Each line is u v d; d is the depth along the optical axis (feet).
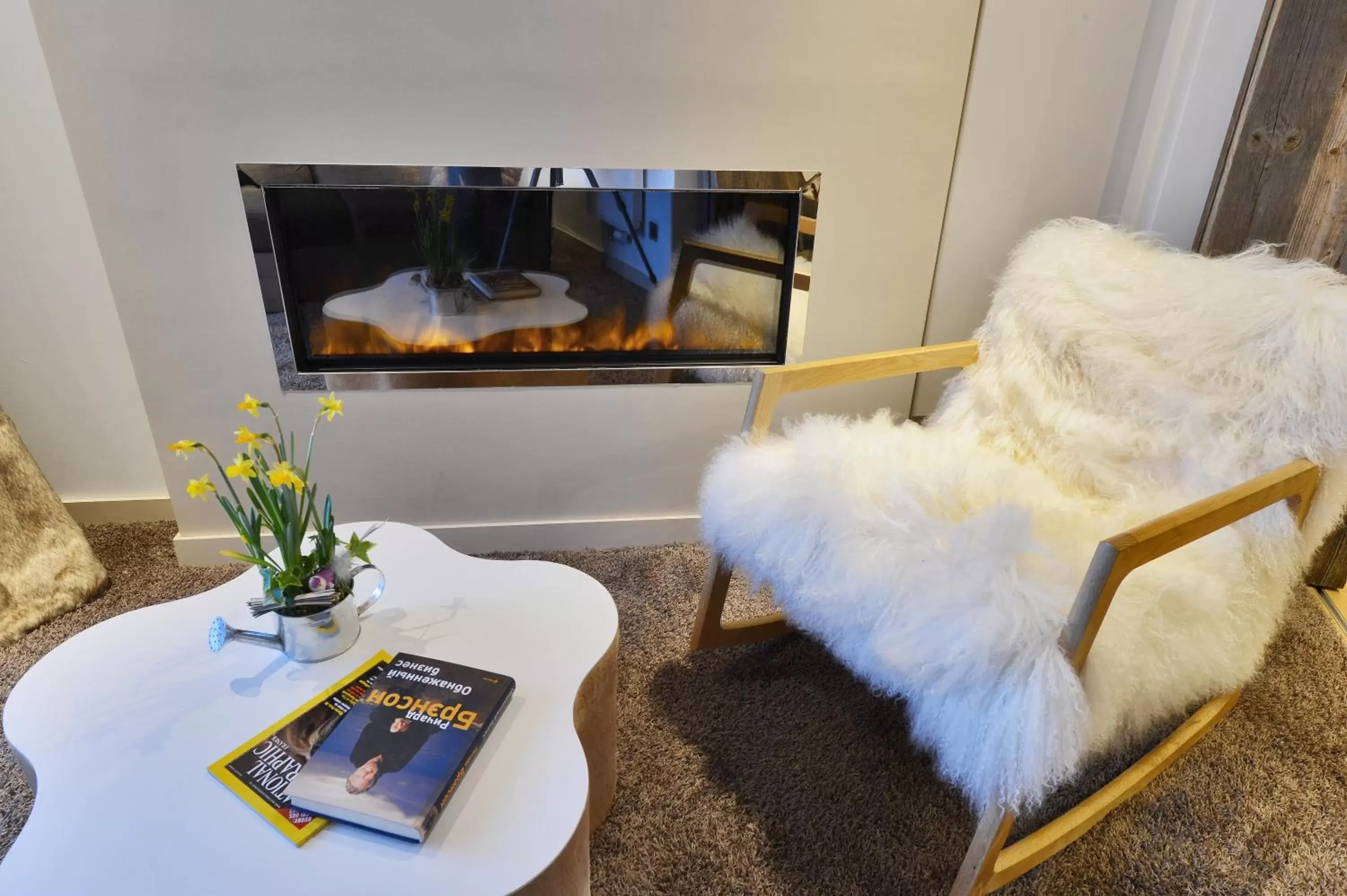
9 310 5.45
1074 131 5.30
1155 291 4.19
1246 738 4.37
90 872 2.42
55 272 5.39
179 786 2.71
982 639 2.88
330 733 2.89
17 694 3.08
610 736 3.68
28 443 5.89
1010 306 4.69
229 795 2.68
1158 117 5.21
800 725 4.43
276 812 2.62
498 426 5.57
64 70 4.30
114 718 2.98
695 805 3.93
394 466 5.60
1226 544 3.56
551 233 5.22
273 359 5.17
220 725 2.97
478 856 2.50
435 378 5.33
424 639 3.41
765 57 4.75
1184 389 4.00
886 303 5.57
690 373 5.56
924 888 3.56
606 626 3.52
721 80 4.77
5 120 4.93
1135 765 3.94
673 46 4.66
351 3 4.35
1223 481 3.78
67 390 5.76
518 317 5.48
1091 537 3.65
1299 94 4.61
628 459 5.82
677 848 3.71
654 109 4.79
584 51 4.61
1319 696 4.66
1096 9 4.95
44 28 4.20
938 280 5.64
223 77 4.43
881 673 3.23
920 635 3.05
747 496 3.86
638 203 5.18
